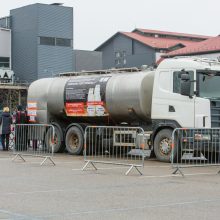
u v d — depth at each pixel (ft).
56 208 29.43
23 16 245.65
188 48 180.24
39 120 75.31
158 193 35.09
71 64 250.57
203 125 56.29
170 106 58.70
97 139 58.34
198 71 56.95
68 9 249.14
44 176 44.39
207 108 56.44
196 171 49.52
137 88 62.18
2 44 245.45
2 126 74.38
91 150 59.31
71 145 69.72
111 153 58.54
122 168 51.16
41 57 240.94
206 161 54.03
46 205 30.35
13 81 221.25
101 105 66.74
